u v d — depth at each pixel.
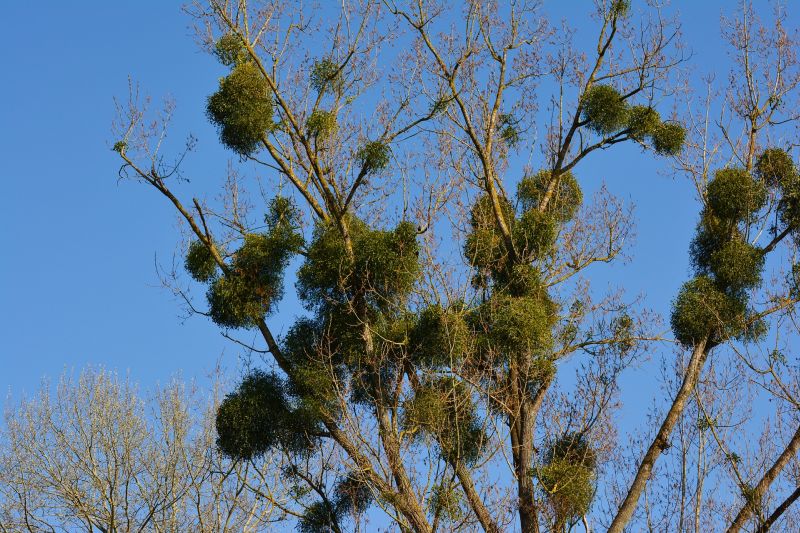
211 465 17.69
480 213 17.94
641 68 18.88
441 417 15.33
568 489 14.98
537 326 16.14
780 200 17.28
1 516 17.48
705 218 17.38
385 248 16.38
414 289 16.53
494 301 16.64
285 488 17.45
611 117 18.69
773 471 14.44
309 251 17.08
